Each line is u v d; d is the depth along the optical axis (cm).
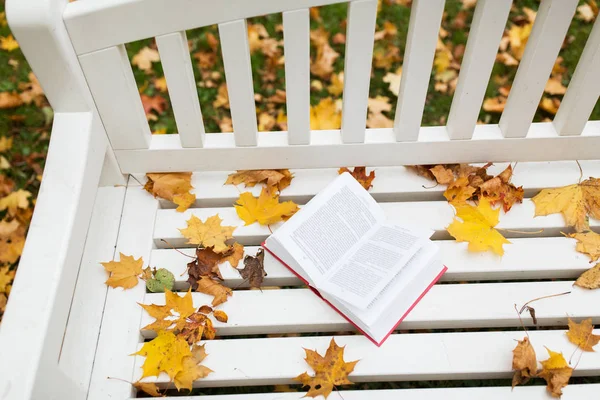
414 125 134
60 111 121
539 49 117
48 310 100
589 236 132
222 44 114
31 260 105
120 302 127
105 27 108
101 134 128
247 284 132
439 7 108
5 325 98
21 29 102
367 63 119
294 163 143
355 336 123
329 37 201
